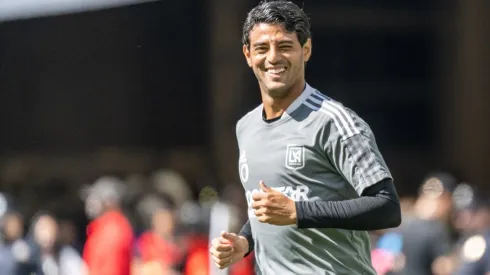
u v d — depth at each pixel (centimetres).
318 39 4150
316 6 4078
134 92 4138
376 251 2378
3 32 3744
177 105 4153
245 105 3959
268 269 1099
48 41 3825
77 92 4072
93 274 2261
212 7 3953
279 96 1072
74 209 3644
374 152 1027
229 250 1110
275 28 1051
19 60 3853
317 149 1053
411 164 4172
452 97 4091
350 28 4153
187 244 2359
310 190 1062
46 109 4053
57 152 4072
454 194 2705
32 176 4022
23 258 2186
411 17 4112
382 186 1012
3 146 4059
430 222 2289
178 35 4072
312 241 1068
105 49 3988
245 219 2484
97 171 4069
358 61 4203
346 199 1064
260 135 1092
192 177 4072
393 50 4191
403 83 4203
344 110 1049
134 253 2441
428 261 2273
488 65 3994
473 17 3997
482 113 3997
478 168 3997
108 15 3859
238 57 3941
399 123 4222
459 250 2466
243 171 1112
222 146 3962
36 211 3712
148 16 3981
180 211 2509
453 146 4084
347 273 1073
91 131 4122
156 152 4138
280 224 998
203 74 4122
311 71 4191
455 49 4062
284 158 1068
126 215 2359
